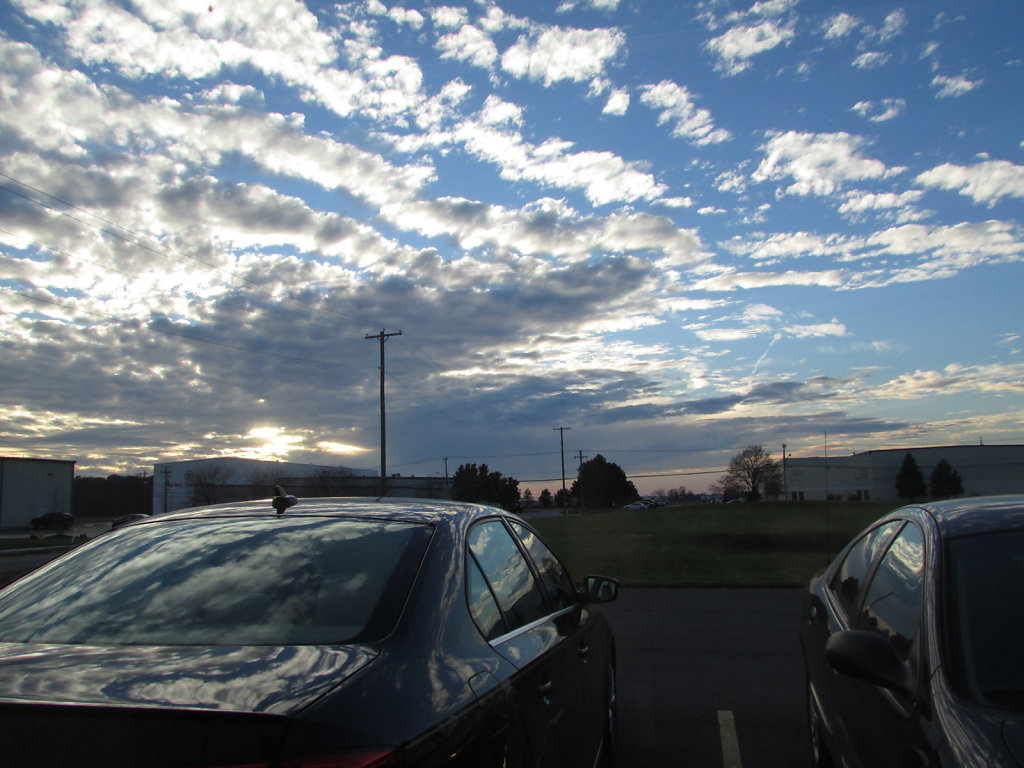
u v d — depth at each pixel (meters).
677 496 141.62
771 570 16.78
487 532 3.60
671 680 7.20
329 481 65.75
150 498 98.56
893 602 3.34
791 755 5.16
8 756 1.77
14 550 36.84
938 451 83.00
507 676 2.74
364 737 1.88
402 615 2.52
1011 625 2.62
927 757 2.37
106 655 2.22
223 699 1.86
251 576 2.75
